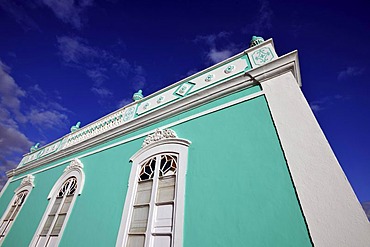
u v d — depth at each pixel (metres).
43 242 4.32
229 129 3.04
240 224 2.19
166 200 3.01
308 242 1.75
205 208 2.54
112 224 3.34
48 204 5.12
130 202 3.36
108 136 5.14
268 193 2.20
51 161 6.75
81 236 3.64
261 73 3.19
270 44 3.55
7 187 8.11
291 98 2.70
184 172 3.05
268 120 2.73
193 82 4.31
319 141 2.18
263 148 2.54
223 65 4.02
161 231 2.76
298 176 2.10
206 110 3.59
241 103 3.19
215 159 2.87
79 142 5.79
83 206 4.13
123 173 3.96
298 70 3.18
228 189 2.50
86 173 4.84
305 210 1.89
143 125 4.52
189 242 2.40
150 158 3.74
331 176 1.92
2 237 5.65
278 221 2.00
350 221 1.65
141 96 5.72
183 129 3.67
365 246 1.50
